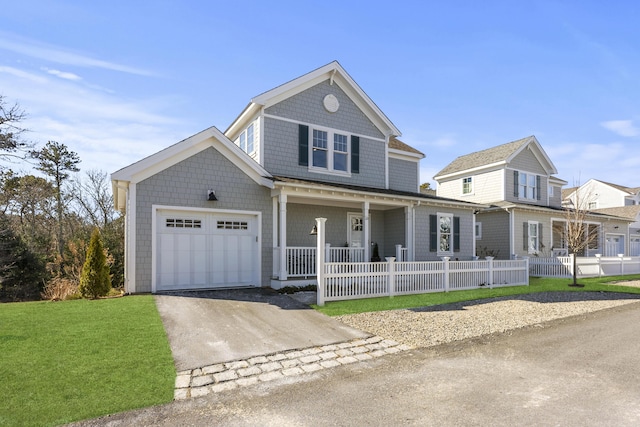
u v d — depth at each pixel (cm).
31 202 2441
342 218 1572
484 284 1360
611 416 373
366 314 858
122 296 973
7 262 1800
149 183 1039
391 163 1806
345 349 609
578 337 700
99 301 905
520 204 2084
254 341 630
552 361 559
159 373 479
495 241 2150
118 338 609
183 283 1089
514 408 394
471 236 1769
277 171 1373
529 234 2144
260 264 1195
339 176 1514
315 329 719
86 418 362
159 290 1053
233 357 553
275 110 1388
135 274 1014
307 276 1220
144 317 745
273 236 1223
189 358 540
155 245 1043
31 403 386
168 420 363
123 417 367
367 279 1071
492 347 634
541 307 1001
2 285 1772
